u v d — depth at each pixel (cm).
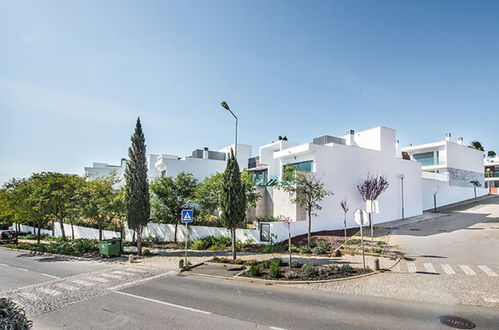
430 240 1758
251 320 735
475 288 952
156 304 874
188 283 1113
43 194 2209
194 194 2088
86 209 1961
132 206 1778
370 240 1816
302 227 2002
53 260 1756
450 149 3628
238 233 1956
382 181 2273
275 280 1089
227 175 1570
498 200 3509
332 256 1501
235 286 1060
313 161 2202
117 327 713
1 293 1034
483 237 1767
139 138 1848
